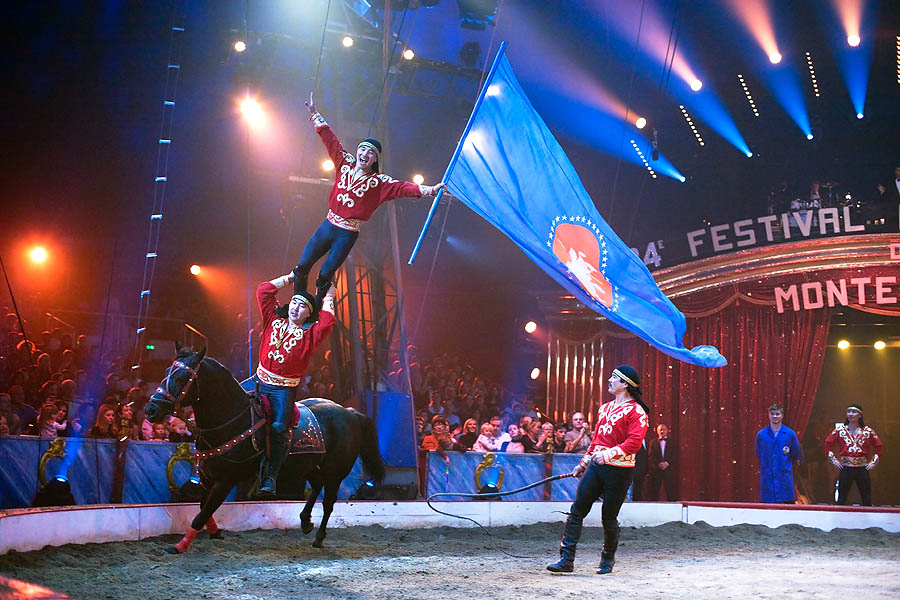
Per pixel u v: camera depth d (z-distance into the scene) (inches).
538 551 422.6
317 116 323.3
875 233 768.3
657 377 826.2
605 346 828.0
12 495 379.9
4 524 305.9
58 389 538.3
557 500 585.0
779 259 792.9
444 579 316.8
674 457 733.3
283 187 729.6
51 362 653.3
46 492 393.1
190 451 474.6
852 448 583.8
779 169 892.0
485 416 729.6
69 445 411.2
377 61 697.6
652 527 540.7
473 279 935.0
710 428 816.9
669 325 383.2
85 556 335.6
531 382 857.5
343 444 409.4
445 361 843.4
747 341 820.0
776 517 543.5
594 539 479.5
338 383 679.7
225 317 925.2
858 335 940.0
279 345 361.4
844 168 880.9
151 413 341.4
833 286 786.2
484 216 338.6
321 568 343.9
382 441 579.2
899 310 770.8
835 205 799.7
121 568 317.7
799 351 809.5
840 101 895.7
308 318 366.9
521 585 300.8
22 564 302.8
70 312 807.1
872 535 502.6
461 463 577.6
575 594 279.4
